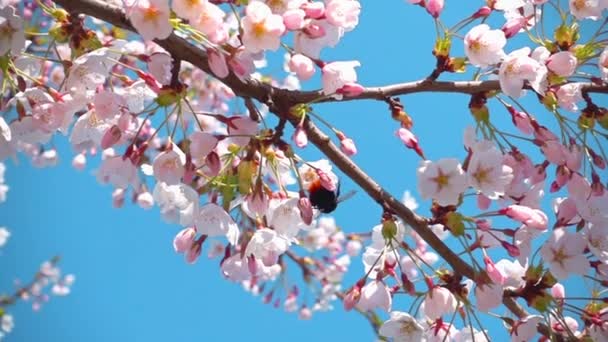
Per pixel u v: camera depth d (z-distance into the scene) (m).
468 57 1.00
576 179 1.01
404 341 1.00
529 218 0.98
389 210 1.00
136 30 0.95
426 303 0.99
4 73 1.00
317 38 0.99
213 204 1.00
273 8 0.98
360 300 0.99
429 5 1.01
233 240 1.00
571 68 1.00
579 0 1.02
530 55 1.01
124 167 0.99
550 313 1.00
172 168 0.98
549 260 0.99
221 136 0.98
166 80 0.98
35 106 1.01
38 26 1.38
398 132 0.99
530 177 1.02
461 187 0.97
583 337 1.00
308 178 1.06
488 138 1.01
